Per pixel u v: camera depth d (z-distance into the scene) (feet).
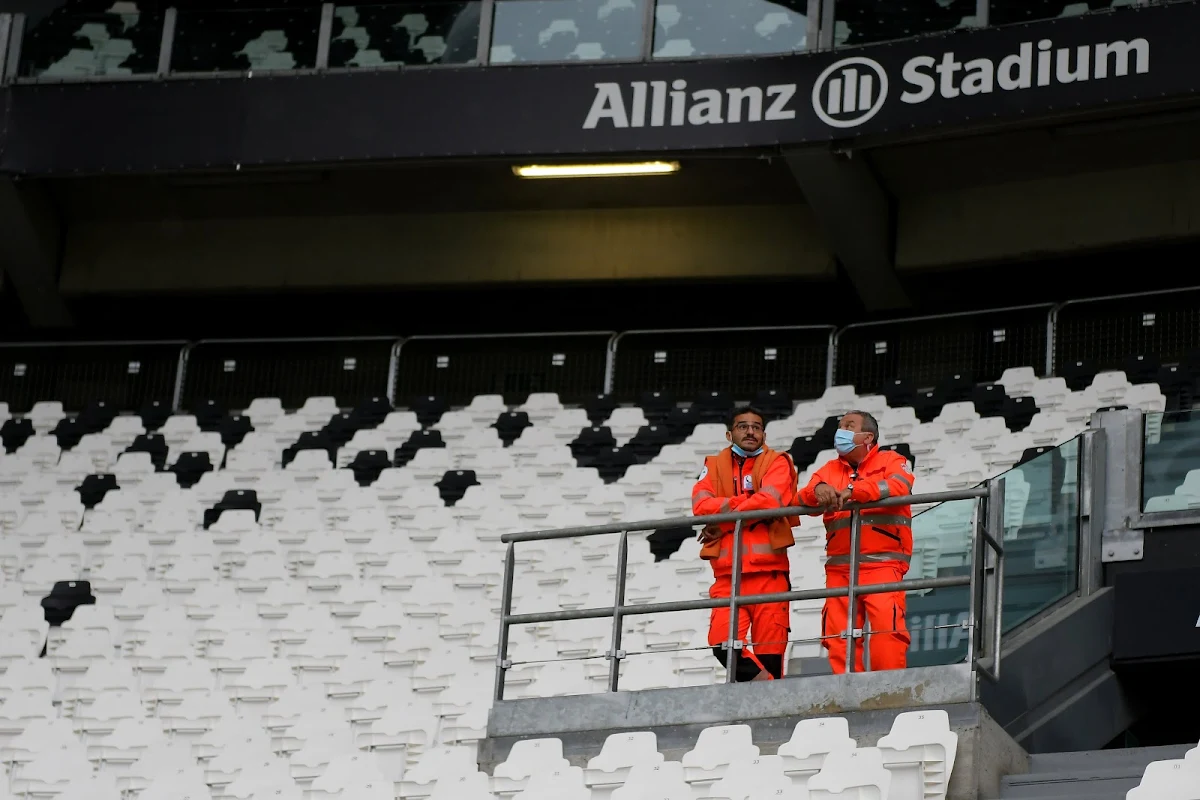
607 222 245.86
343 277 252.01
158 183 248.52
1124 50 201.87
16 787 146.20
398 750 148.66
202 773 144.05
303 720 152.15
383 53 229.86
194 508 207.21
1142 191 221.66
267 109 230.27
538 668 158.10
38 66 237.25
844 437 113.50
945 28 212.43
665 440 206.80
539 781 112.16
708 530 118.32
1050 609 129.18
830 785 100.89
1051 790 104.88
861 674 111.04
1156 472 132.77
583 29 224.94
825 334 223.10
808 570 169.07
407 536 191.72
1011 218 227.20
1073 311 209.15
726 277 240.73
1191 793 90.89
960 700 108.27
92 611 179.63
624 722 116.88
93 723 160.86
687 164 232.73
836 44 216.74
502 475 205.87
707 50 221.05
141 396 238.27
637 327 258.37
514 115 223.92
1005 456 188.55
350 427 224.53
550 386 228.84
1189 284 231.71
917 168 226.99
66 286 256.32
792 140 215.10
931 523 123.24
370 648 171.63
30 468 222.89
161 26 236.22
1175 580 129.08
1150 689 132.26
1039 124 209.87
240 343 238.89
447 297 260.21
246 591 187.11
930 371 215.31
